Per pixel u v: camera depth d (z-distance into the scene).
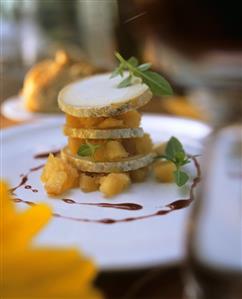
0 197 0.20
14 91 0.66
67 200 0.32
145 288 0.22
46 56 0.81
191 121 0.46
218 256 0.18
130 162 0.35
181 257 0.22
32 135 0.44
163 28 0.24
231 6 0.21
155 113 0.55
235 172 0.19
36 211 0.19
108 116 0.35
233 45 0.23
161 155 0.37
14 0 1.04
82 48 0.94
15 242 0.17
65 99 0.37
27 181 0.36
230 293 0.18
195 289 0.18
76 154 0.36
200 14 0.22
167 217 0.29
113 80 0.39
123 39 0.59
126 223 0.28
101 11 0.93
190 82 0.35
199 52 0.24
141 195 0.33
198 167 0.36
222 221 0.18
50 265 0.16
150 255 0.23
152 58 0.38
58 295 0.16
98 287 0.22
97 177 0.35
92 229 0.27
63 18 1.04
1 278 0.16
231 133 0.20
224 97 0.42
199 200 0.19
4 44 0.81
